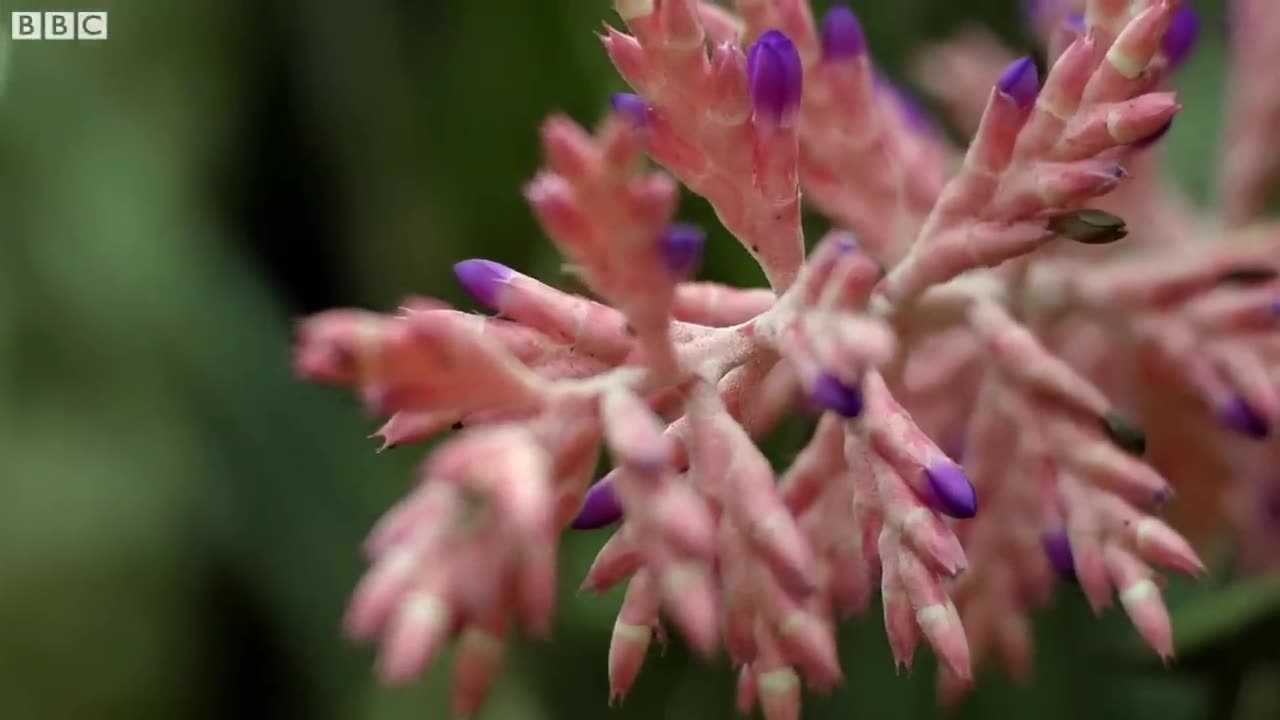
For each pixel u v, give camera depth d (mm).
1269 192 490
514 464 351
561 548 550
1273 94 487
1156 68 409
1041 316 436
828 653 378
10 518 743
